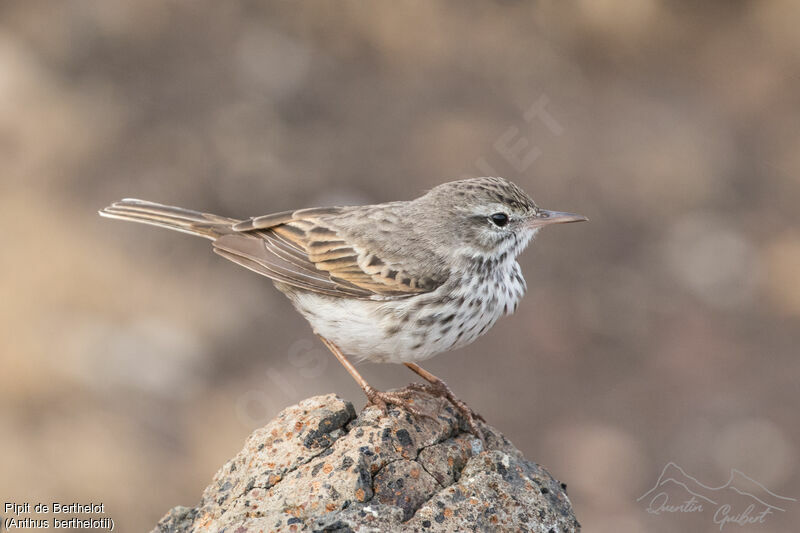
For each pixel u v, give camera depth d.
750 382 16.31
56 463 13.84
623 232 18.92
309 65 21.39
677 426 15.60
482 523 5.91
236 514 6.09
